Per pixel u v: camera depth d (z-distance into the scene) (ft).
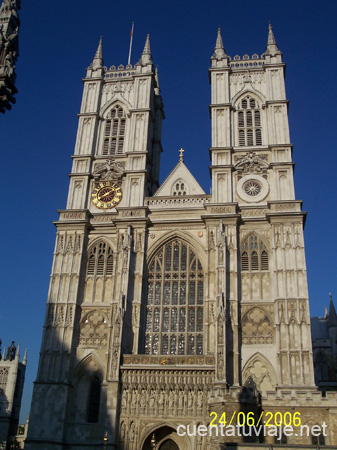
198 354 192.44
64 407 184.03
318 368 298.15
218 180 219.41
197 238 210.18
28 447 178.29
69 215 221.25
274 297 191.72
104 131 245.45
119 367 181.78
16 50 116.06
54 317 200.34
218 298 189.37
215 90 243.19
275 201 207.00
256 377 181.98
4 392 364.99
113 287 202.90
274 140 224.74
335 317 309.01
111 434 171.32
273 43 252.83
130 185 224.53
